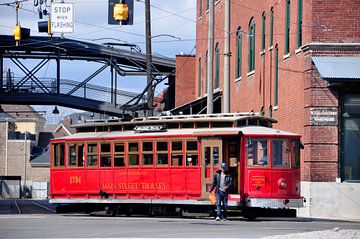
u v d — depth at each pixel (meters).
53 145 36.12
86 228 25.61
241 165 30.55
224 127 31.39
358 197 35.94
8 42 63.03
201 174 31.11
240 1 52.50
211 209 31.55
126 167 33.38
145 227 25.95
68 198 35.44
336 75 34.84
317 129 36.22
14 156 105.00
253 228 25.53
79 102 66.88
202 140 31.20
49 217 33.38
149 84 45.91
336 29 36.62
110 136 33.94
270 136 30.72
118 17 30.58
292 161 30.97
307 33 37.06
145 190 32.75
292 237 21.41
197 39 65.12
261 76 46.94
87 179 34.72
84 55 66.31
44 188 100.06
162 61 67.62
